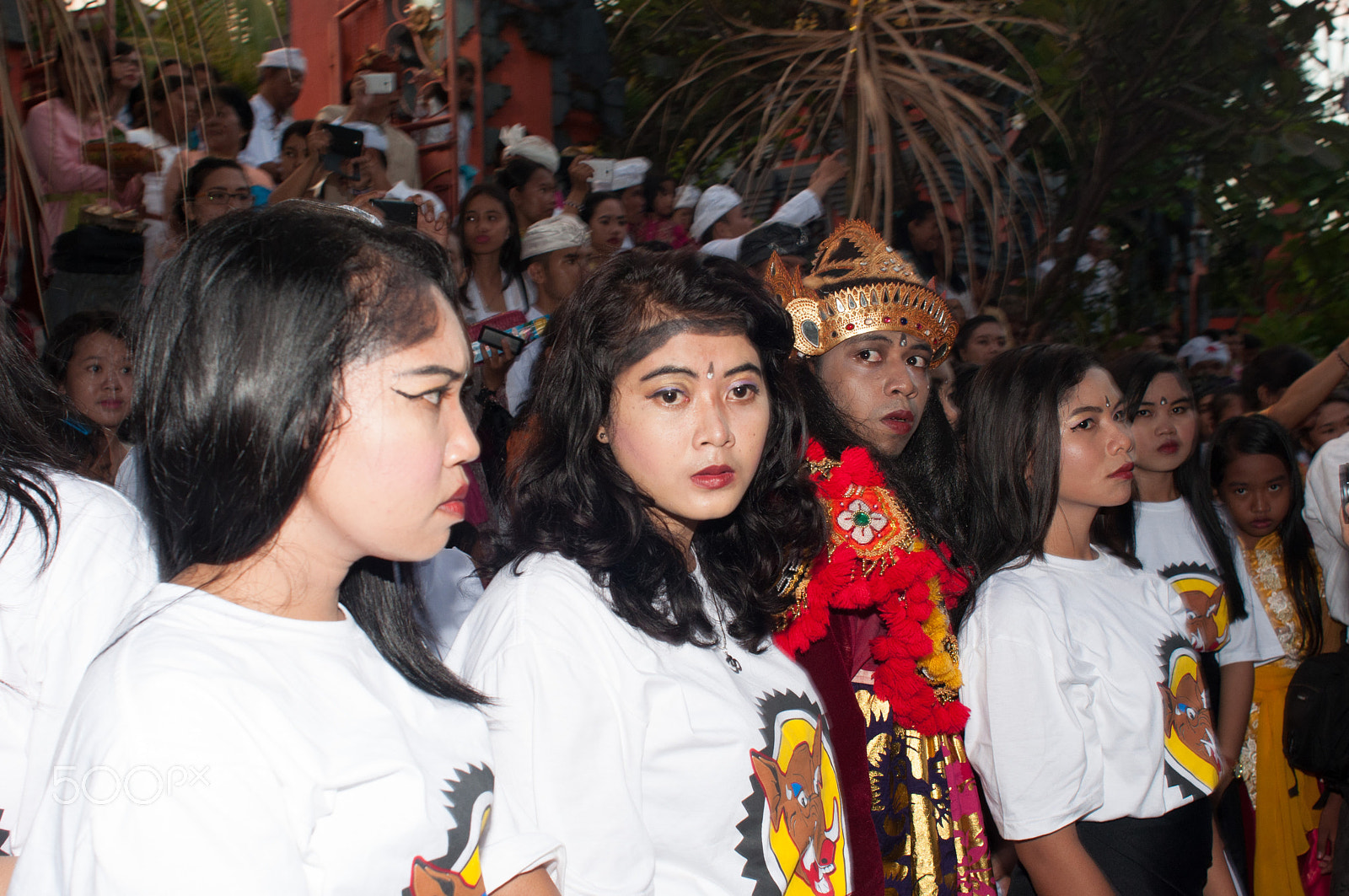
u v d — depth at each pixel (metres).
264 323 0.83
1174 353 5.55
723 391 1.26
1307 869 2.75
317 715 0.88
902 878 1.68
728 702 1.25
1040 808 1.64
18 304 2.78
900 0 3.86
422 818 0.91
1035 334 4.69
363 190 3.77
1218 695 2.63
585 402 1.28
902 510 1.75
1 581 1.08
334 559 0.93
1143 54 4.21
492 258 3.54
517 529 1.32
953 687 1.72
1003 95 4.38
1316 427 3.64
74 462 1.27
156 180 3.05
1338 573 2.74
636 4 4.66
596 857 1.11
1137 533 2.60
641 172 4.45
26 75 2.89
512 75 4.50
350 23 4.75
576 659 1.17
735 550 1.44
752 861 1.21
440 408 0.92
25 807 1.03
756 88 4.38
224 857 0.76
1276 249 5.34
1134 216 5.30
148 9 3.25
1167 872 1.75
